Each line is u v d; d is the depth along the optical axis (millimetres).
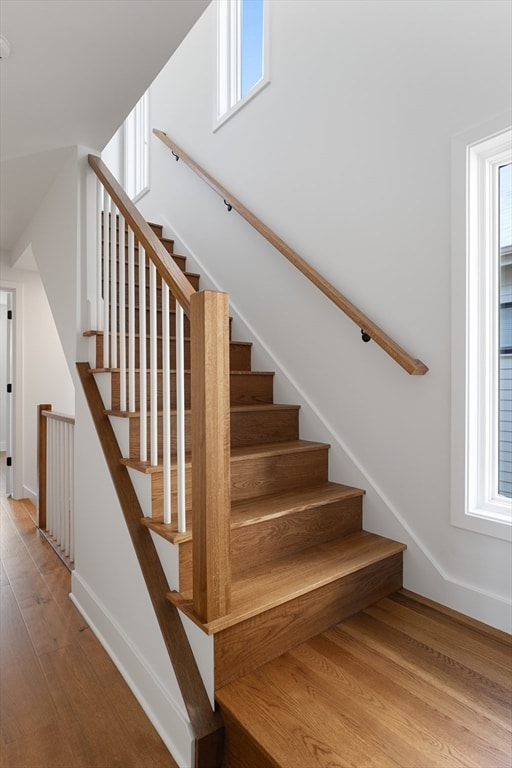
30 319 3969
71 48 1508
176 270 1405
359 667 1304
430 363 1705
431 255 1694
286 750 1011
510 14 1458
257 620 1294
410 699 1173
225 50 3080
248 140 2734
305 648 1396
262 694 1192
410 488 1790
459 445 1602
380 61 1895
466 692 1201
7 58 1542
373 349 1948
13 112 1865
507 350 1584
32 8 1332
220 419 1183
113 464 1705
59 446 2781
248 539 1560
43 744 1272
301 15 2316
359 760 987
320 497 1835
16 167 2334
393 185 1844
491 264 1583
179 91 3516
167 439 1441
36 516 3484
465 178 1565
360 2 1982
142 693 1425
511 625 1473
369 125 1946
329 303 2172
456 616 1589
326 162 2172
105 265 1953
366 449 1976
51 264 2525
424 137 1720
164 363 1422
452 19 1622
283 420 2266
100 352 2043
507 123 1453
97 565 1866
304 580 1461
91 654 1699
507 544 1498
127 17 1387
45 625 1906
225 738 1168
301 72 2322
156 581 1412
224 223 2969
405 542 1799
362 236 1983
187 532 1380
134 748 1260
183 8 1360
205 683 1230
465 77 1582
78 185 2105
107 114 1894
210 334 1152
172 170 3586
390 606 1658
